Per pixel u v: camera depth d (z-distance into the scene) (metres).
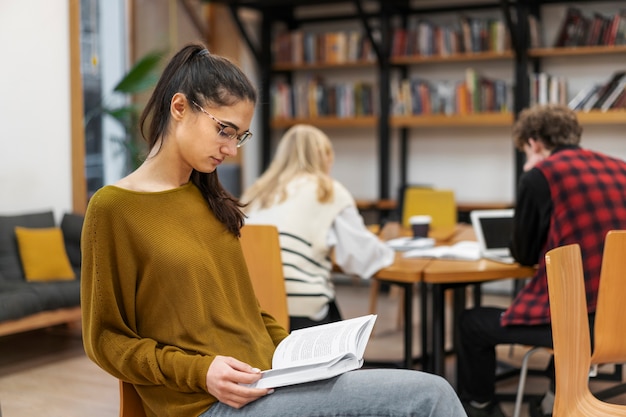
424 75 6.93
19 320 4.33
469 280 3.08
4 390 3.90
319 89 7.02
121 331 1.65
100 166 6.33
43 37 5.48
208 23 7.19
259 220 3.18
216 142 1.68
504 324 2.90
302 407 1.58
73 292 4.65
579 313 2.17
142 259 1.65
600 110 5.93
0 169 5.21
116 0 6.36
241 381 1.58
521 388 2.96
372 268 3.15
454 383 3.90
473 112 6.38
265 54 7.18
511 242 3.03
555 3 6.40
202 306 1.69
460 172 6.89
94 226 1.60
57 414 3.54
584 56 6.34
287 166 3.26
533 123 3.09
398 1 6.66
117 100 6.38
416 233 3.88
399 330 5.17
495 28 6.33
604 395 3.41
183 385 1.61
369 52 6.81
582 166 2.87
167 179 1.73
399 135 7.09
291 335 1.84
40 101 5.47
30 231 4.89
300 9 7.36
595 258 2.75
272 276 2.97
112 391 3.88
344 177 7.41
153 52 5.60
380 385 1.58
